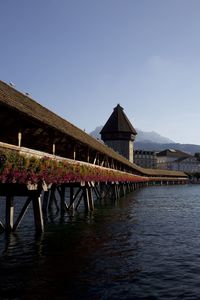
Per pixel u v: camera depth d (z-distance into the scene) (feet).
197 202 159.94
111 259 47.03
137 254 50.21
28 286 35.81
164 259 47.67
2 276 38.93
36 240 57.52
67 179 66.33
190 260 47.26
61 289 35.12
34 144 87.71
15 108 48.11
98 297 33.32
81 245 55.16
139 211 110.52
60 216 90.33
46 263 44.32
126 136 366.63
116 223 81.00
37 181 53.06
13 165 44.91
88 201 102.32
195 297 33.73
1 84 65.26
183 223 84.28
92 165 92.48
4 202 137.59
